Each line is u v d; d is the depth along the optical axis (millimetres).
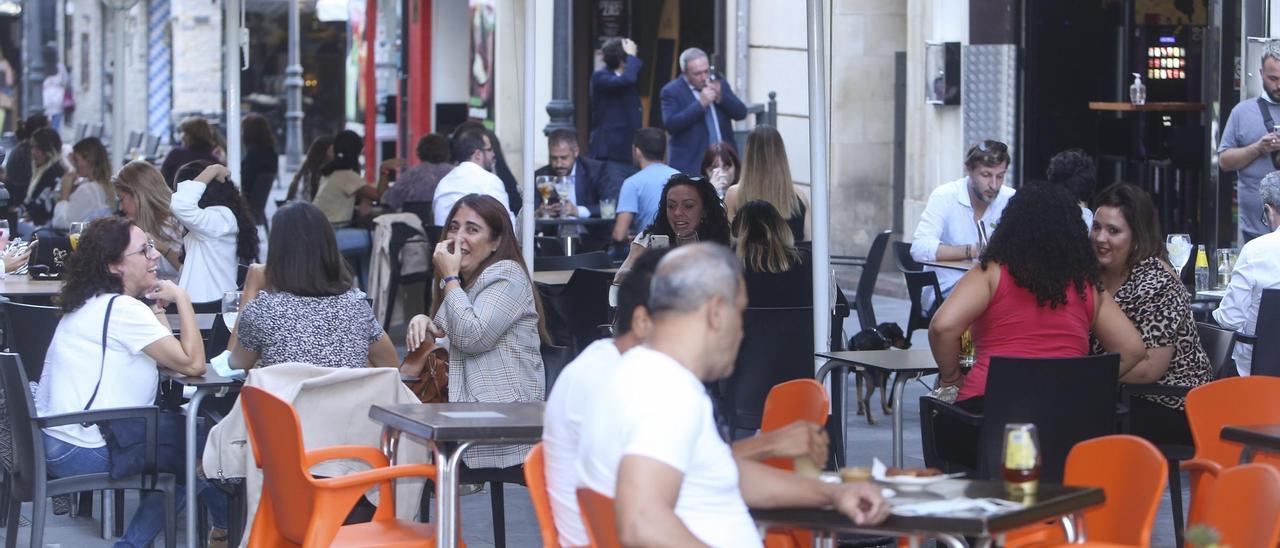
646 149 15875
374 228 19312
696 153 19109
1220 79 16641
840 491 5406
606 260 14898
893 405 9117
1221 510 5746
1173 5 19531
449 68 32594
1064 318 8469
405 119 33969
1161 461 5805
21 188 23312
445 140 19891
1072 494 5641
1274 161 14086
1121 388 9266
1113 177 20156
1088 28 20109
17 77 43344
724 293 5203
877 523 5336
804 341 10008
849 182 23406
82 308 8922
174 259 13734
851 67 23219
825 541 6031
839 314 11914
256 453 7570
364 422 8055
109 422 8672
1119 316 8648
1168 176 19219
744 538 5336
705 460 5254
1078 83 20188
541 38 29484
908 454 12586
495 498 9297
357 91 37594
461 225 9172
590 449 5293
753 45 24609
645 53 27844
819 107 9453
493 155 19406
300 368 7887
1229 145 14531
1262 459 7137
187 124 20812
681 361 5211
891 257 23297
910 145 21984
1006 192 14227
